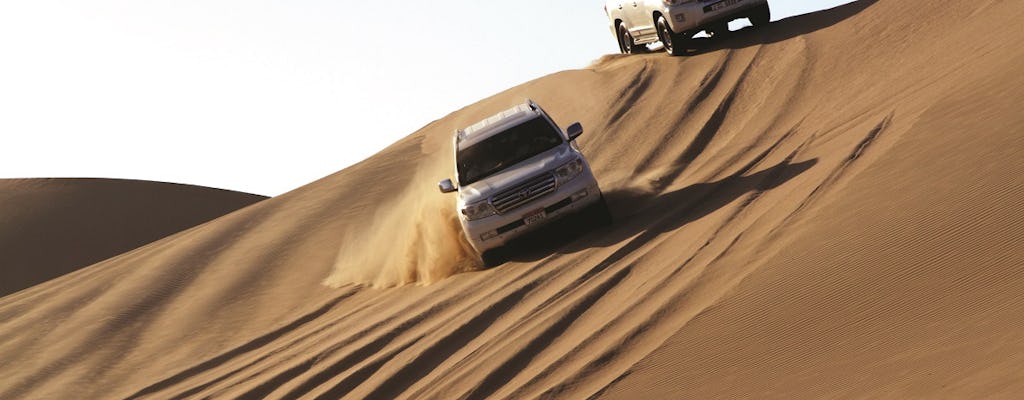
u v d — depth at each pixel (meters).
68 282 33.94
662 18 32.91
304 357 17.72
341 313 21.38
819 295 11.06
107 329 25.62
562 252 18.41
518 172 19.09
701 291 12.65
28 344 25.97
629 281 14.66
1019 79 15.14
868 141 16.62
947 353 8.77
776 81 26.59
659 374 10.67
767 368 9.97
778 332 10.60
